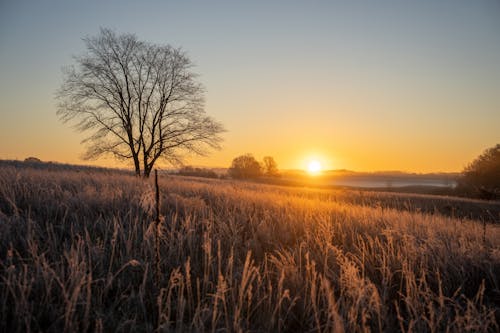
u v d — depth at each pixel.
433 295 3.44
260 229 5.53
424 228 6.52
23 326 2.57
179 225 5.27
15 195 5.80
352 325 2.79
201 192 9.73
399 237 5.57
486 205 22.31
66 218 4.96
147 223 5.07
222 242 4.66
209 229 4.72
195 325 2.57
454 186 58.97
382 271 3.83
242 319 2.90
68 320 2.51
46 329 2.56
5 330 2.49
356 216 7.38
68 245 3.76
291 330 2.94
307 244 4.72
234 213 6.35
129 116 23.52
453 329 2.87
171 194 7.82
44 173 9.73
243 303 3.11
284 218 6.54
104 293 3.04
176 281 3.38
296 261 4.20
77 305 2.86
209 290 3.34
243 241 5.02
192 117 24.16
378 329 2.92
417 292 3.32
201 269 3.80
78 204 5.68
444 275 4.07
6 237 3.80
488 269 4.16
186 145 24.06
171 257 3.98
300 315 3.12
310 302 3.09
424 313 3.00
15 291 2.88
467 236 6.23
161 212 5.92
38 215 4.96
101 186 8.32
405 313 3.29
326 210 8.13
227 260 3.98
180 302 2.76
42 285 2.94
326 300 3.16
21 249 3.70
